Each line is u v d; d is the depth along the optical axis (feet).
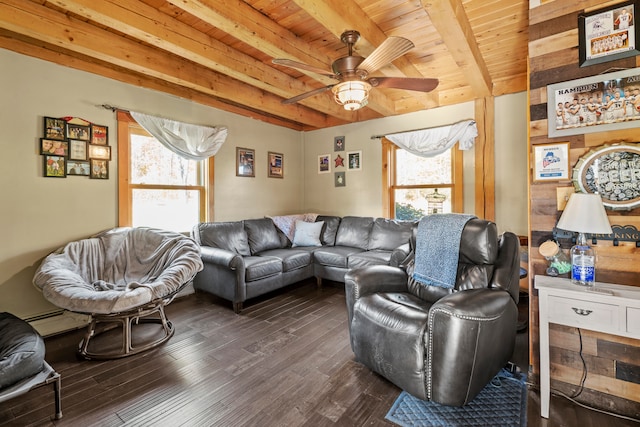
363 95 7.87
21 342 5.97
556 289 5.43
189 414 5.64
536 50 6.54
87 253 9.46
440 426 5.28
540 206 6.52
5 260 8.54
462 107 13.19
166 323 9.00
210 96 13.34
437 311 5.60
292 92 11.91
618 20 5.69
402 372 5.93
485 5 7.37
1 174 8.45
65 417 5.57
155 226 11.93
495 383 6.50
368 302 6.89
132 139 11.27
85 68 9.88
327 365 7.25
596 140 5.94
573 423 5.37
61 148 9.43
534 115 6.58
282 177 17.01
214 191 13.58
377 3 7.35
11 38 8.52
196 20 8.21
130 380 6.68
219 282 11.00
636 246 5.61
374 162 15.58
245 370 7.05
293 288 13.53
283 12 7.80
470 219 7.59
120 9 7.04
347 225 14.96
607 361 5.81
